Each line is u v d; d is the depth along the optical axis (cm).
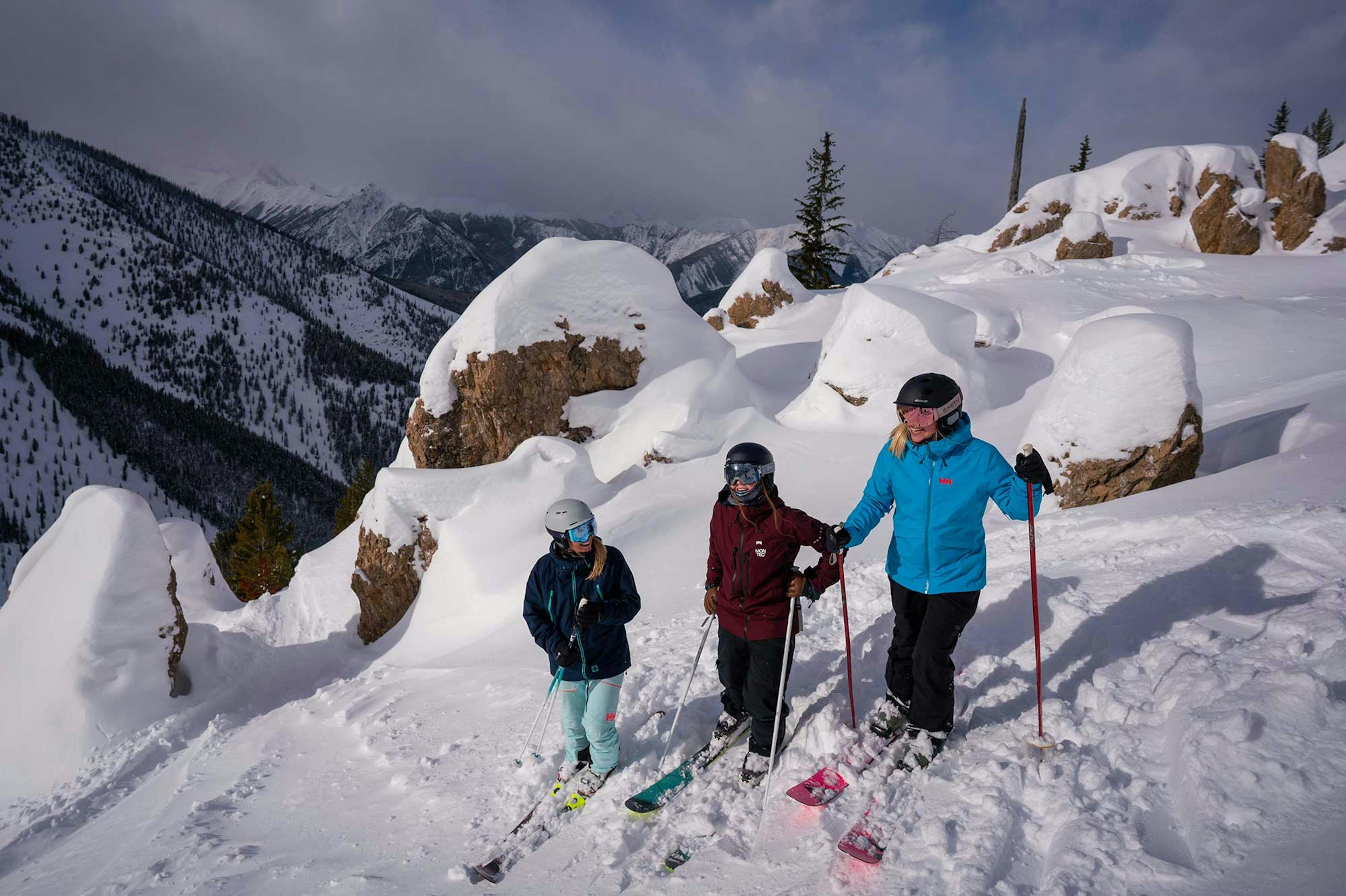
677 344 1384
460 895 329
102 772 757
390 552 1152
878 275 3234
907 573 346
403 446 1512
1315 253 2430
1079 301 1898
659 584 893
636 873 313
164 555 920
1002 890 248
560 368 1328
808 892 272
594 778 394
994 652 439
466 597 1077
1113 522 620
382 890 346
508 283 1309
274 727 723
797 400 1494
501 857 349
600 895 304
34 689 823
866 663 467
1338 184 3256
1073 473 838
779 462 1248
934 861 268
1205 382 1304
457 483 1147
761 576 358
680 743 422
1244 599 412
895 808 308
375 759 539
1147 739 314
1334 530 457
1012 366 1550
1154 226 2897
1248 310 1602
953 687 341
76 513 913
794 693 450
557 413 1334
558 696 549
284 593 1294
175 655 907
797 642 529
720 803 353
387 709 653
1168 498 666
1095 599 469
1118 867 239
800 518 352
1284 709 283
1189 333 810
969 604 335
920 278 2650
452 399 1321
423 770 486
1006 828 277
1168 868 231
